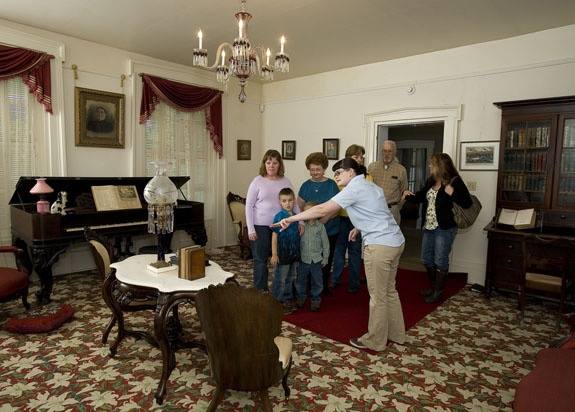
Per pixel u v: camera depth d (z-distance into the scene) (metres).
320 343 2.88
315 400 2.18
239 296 1.68
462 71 4.53
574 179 3.73
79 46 4.40
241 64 2.64
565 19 3.70
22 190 3.73
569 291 3.23
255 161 6.59
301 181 6.20
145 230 4.07
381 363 2.59
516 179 4.03
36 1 3.40
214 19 3.76
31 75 4.01
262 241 3.41
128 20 3.82
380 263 2.60
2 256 4.00
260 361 1.74
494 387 2.32
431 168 3.70
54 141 4.27
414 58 4.88
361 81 5.38
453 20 3.73
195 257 2.29
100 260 2.61
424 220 3.94
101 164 4.71
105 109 4.66
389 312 2.83
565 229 3.73
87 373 2.39
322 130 5.87
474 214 3.68
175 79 5.36
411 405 2.14
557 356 1.83
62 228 3.52
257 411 2.06
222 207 6.13
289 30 4.00
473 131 4.50
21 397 2.14
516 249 3.77
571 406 1.45
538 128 3.87
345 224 3.96
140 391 2.22
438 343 2.90
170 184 2.65
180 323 2.96
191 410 2.06
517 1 3.29
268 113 6.55
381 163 4.35
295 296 3.73
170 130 5.38
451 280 4.51
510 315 3.47
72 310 3.25
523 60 4.13
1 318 3.17
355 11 3.52
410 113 4.96
